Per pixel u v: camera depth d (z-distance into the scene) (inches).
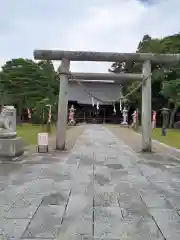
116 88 1856.5
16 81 1236.5
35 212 151.3
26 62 1305.4
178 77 1143.6
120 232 127.2
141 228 132.0
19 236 121.6
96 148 448.5
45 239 119.0
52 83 1357.0
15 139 332.2
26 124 1245.1
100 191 194.1
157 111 1328.7
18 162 306.7
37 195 182.9
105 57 405.7
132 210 156.3
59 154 370.9
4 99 1177.4
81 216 146.0
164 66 446.3
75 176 240.7
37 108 984.9
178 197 182.7
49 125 800.3
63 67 411.2
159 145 500.7
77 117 1811.0
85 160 326.3
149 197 181.6
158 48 1144.8
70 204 165.0
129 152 404.2
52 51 408.8
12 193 187.0
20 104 1301.7
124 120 1539.1
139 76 420.2
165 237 122.7
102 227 132.3
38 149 387.2
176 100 1045.8
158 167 287.7
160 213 152.3
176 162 319.3
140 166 292.2
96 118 1818.4
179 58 406.0
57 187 203.3
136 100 1414.9
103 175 246.2
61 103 416.8
